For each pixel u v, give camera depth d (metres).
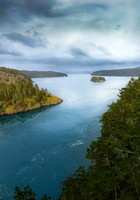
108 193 9.21
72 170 31.39
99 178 9.09
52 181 28.47
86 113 77.06
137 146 9.39
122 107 18.44
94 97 126.56
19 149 41.75
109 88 193.00
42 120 69.94
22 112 90.50
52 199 24.61
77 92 161.88
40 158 36.59
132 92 23.34
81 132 51.50
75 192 10.02
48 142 45.38
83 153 37.78
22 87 131.75
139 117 11.48
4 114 85.19
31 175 30.52
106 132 16.44
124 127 14.36
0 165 34.28
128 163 8.29
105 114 21.17
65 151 39.25
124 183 9.57
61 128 57.09
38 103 101.19
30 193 9.82
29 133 53.81
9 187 27.50
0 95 104.44
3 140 48.22
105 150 11.20
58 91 172.00
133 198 7.92
